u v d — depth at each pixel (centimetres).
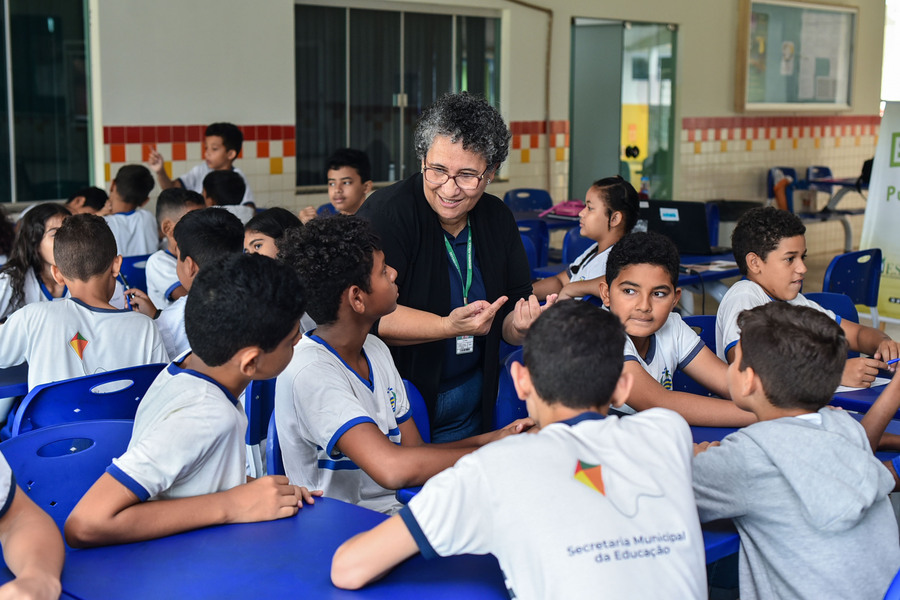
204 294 152
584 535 126
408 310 218
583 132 841
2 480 140
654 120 857
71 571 138
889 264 502
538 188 765
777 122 967
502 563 129
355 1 653
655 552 129
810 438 156
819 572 154
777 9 929
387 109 689
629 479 133
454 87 717
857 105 1059
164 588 134
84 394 232
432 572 142
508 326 245
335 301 187
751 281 278
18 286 308
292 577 138
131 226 475
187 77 572
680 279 428
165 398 155
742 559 164
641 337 233
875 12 1053
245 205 509
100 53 539
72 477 173
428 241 229
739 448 159
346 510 162
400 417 206
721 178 920
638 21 809
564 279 375
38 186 544
